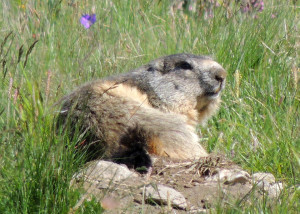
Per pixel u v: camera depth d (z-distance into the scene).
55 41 13.39
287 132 9.74
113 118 8.87
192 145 9.16
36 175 6.88
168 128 8.98
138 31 14.94
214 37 13.77
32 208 6.71
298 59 12.98
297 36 13.72
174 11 15.95
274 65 12.73
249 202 7.48
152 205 7.29
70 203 6.83
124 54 13.44
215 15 14.83
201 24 14.88
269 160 9.41
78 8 14.97
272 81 12.14
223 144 10.35
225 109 11.52
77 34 14.03
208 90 10.82
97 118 8.84
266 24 14.08
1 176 7.04
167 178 8.39
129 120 8.88
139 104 9.29
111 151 8.75
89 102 8.98
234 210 6.84
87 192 7.32
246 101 11.68
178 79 10.71
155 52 13.73
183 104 10.79
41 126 7.80
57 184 6.83
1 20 14.24
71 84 11.20
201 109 11.22
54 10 14.51
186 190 7.96
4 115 8.30
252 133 10.09
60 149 7.17
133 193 7.46
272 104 11.40
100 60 12.70
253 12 14.62
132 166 8.67
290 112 10.20
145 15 15.29
